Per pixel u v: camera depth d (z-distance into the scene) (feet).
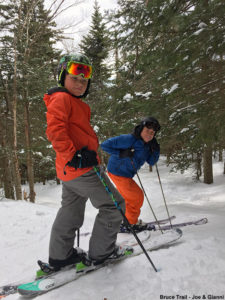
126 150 9.60
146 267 6.25
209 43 9.37
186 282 5.35
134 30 12.37
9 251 10.84
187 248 6.95
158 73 12.61
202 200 29.66
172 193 36.32
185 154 33.78
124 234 10.64
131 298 5.13
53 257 6.44
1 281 8.19
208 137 10.57
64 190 6.39
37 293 5.92
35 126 36.76
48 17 28.63
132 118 15.10
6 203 18.76
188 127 13.46
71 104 5.64
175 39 11.14
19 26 29.09
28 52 30.68
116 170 9.97
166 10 10.43
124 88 14.60
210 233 8.33
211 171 39.60
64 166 5.48
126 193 9.98
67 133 5.35
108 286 5.73
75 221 6.38
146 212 18.67
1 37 29.04
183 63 10.53
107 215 6.18
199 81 11.65
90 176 5.72
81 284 6.00
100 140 23.53
